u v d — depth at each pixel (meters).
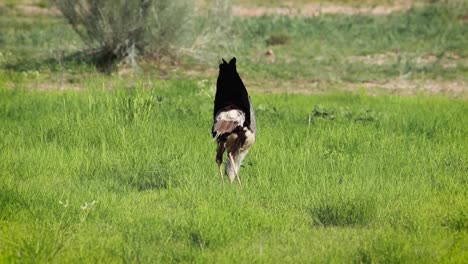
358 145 44.19
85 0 78.38
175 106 53.91
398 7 117.94
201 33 82.62
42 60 80.81
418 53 87.94
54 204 32.25
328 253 27.41
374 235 29.30
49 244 27.06
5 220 30.58
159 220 30.75
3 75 71.19
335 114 53.91
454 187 36.03
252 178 38.06
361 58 86.50
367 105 59.66
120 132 44.75
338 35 97.00
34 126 48.12
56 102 55.53
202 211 30.84
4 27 100.75
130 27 77.69
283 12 115.12
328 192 34.56
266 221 30.62
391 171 39.03
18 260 25.92
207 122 49.59
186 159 40.38
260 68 79.12
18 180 36.78
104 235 29.20
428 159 41.59
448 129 49.22
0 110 53.12
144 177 37.56
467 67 80.25
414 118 53.03
